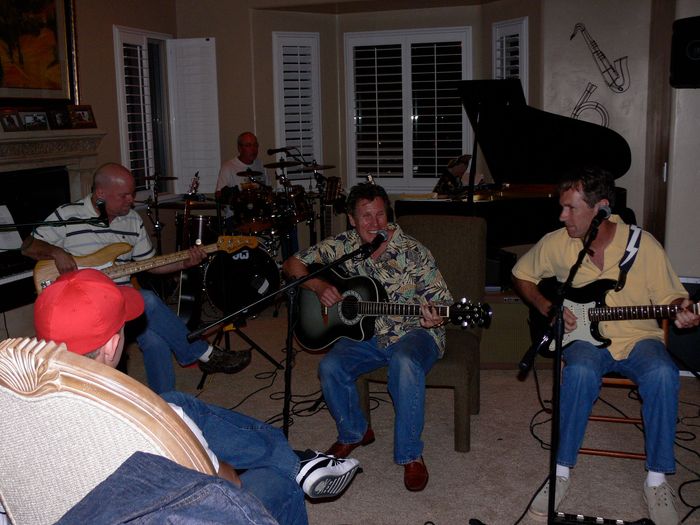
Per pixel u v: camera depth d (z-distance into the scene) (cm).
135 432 96
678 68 362
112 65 561
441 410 336
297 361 412
